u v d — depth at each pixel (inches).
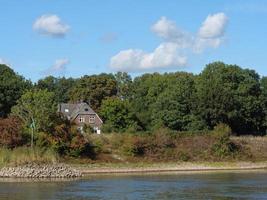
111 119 5940.0
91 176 3794.3
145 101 7106.3
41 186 2915.8
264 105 6314.0
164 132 5211.6
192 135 5310.0
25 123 4525.1
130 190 2736.2
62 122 4591.5
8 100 6122.1
